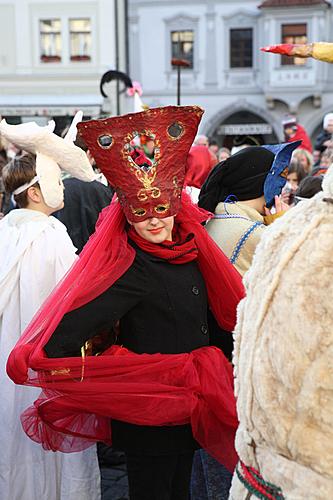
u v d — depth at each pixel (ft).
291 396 4.12
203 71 88.38
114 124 6.84
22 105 78.38
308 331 4.00
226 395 7.10
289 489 4.23
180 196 7.19
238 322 4.78
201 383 7.06
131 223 7.22
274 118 88.02
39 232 9.18
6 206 16.08
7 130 8.73
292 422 4.14
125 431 7.39
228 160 9.23
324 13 84.48
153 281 7.14
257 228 8.61
